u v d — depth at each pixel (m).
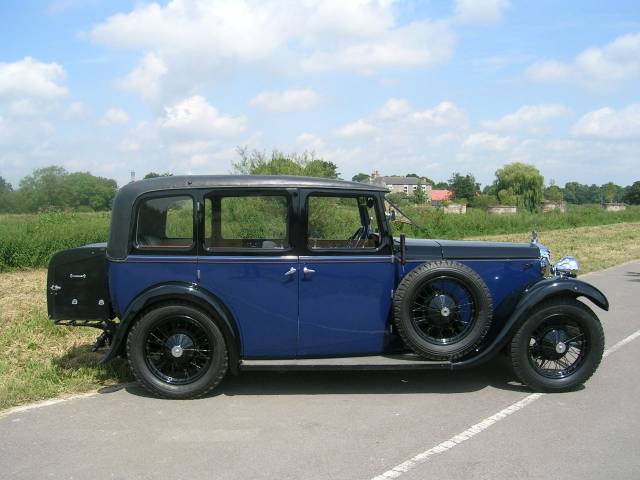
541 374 5.34
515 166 72.19
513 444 4.18
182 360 5.19
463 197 93.31
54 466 3.84
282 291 5.25
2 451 4.07
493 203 68.12
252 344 5.31
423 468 3.80
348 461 3.91
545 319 5.29
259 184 5.24
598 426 4.52
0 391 5.12
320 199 5.29
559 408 4.93
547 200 74.69
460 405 5.02
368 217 5.49
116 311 5.38
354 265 5.31
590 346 5.33
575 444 4.17
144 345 5.14
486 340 5.53
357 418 4.72
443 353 5.19
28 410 4.87
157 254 5.20
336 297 5.32
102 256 5.47
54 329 7.32
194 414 4.81
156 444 4.20
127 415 4.78
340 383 5.65
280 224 5.27
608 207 57.22
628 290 11.24
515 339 5.29
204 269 5.20
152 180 5.32
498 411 4.87
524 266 5.80
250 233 5.32
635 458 3.93
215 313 5.10
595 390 5.41
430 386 5.56
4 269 13.09
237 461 3.92
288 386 5.56
